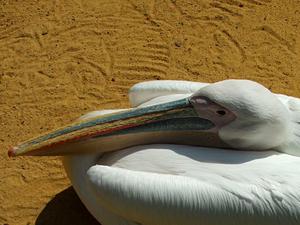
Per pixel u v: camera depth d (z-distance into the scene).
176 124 1.52
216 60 2.12
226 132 1.48
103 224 1.57
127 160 1.53
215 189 1.39
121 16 2.29
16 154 1.56
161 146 1.52
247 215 1.37
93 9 2.33
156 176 1.44
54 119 1.98
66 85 2.08
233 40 2.18
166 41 2.19
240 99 1.46
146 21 2.27
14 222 1.73
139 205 1.43
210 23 2.24
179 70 2.10
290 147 1.48
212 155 1.47
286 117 1.46
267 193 1.37
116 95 2.04
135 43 2.20
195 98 1.50
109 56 2.16
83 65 2.13
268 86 2.03
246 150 1.49
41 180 1.82
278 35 2.18
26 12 2.34
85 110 2.00
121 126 1.53
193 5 2.31
